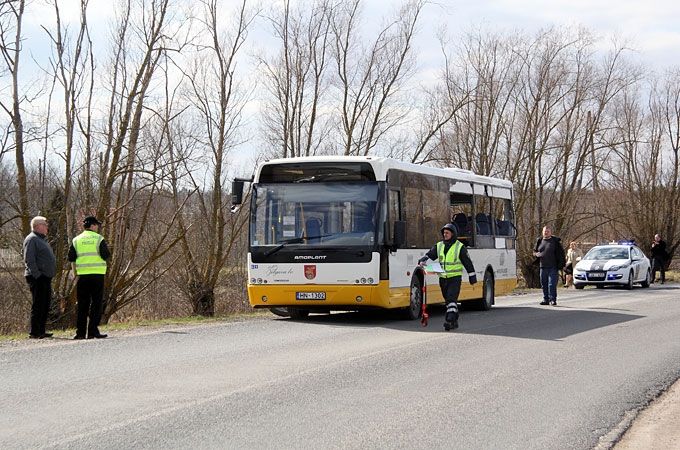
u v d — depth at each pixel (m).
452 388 10.76
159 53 27.02
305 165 18.75
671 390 11.27
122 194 27.50
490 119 43.94
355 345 14.83
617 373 12.34
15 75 25.05
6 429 8.05
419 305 20.38
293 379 11.09
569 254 42.06
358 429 8.34
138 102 26.78
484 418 9.05
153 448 7.43
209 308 34.44
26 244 16.09
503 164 45.66
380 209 18.28
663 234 59.09
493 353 14.14
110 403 9.33
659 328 18.61
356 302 18.22
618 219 57.28
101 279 15.90
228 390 10.21
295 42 37.81
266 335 16.25
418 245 20.09
